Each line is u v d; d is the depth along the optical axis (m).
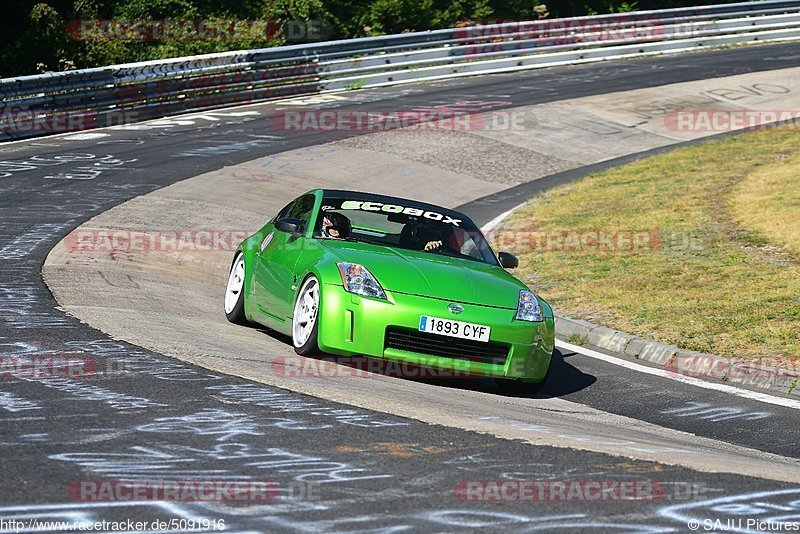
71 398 18.53
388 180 64.62
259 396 19.77
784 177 58.59
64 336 24.42
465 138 76.94
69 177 57.03
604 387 27.12
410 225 29.05
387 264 25.53
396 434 17.59
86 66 101.50
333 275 24.91
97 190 53.94
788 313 33.34
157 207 51.12
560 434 19.19
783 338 30.66
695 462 17.53
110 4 114.00
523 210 57.22
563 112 86.38
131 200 52.06
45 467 14.41
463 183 65.94
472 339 24.38
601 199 58.03
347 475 14.88
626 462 16.94
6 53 98.44
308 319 25.48
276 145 71.50
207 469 14.77
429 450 16.69
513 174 69.00
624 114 86.88
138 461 14.96
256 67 90.12
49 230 42.62
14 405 17.80
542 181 67.44
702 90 95.62
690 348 30.42
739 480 16.22
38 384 19.50
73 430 16.42
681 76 101.56
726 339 31.05
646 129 82.69
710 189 57.88
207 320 30.31
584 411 24.02
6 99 69.38
